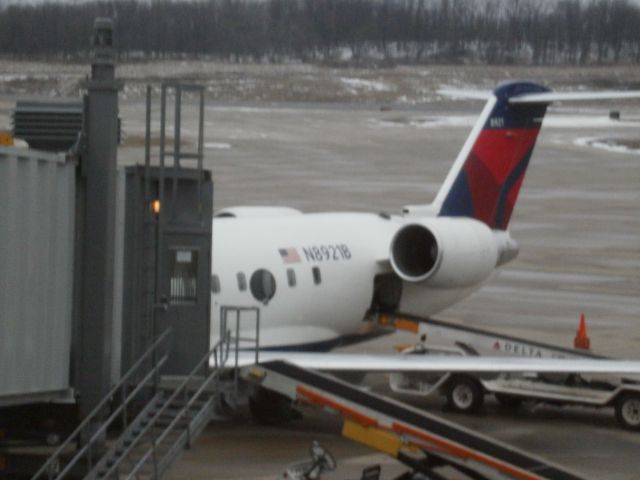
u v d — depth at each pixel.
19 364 35.41
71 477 39.44
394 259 72.25
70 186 37.91
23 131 39.88
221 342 43.94
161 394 41.28
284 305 66.88
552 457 56.78
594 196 186.12
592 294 110.81
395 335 89.44
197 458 54.50
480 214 80.44
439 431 42.47
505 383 66.12
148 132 42.34
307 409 66.56
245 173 194.88
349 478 51.53
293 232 69.75
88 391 38.97
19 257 35.22
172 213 42.53
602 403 63.94
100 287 38.84
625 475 53.84
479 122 79.88
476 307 102.81
